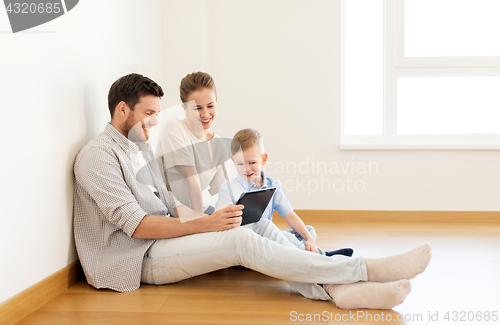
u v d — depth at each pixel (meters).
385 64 2.85
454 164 2.76
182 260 1.28
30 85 1.16
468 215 2.74
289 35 2.81
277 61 2.81
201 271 1.30
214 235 1.26
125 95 1.39
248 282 1.41
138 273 1.32
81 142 1.47
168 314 1.11
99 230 1.37
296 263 1.17
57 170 1.30
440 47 2.86
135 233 1.30
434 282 1.41
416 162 2.78
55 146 1.29
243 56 2.82
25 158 1.13
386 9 2.83
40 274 1.20
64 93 1.35
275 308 1.16
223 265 1.26
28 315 1.11
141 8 2.21
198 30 2.61
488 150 2.73
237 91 2.83
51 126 1.27
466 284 1.39
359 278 1.14
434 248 1.95
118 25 1.86
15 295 1.08
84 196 1.38
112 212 1.29
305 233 1.59
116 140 1.41
